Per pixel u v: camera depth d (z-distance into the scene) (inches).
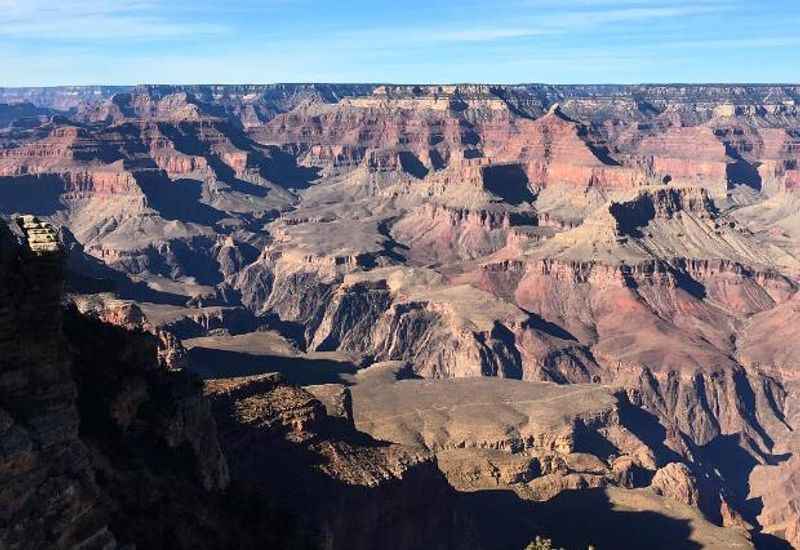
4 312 1382.9
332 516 3011.8
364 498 3243.1
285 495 2967.5
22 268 1422.2
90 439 1635.1
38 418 1369.3
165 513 1651.1
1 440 1283.2
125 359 1911.9
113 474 1596.9
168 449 1856.5
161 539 1587.1
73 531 1350.9
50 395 1400.1
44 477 1333.7
